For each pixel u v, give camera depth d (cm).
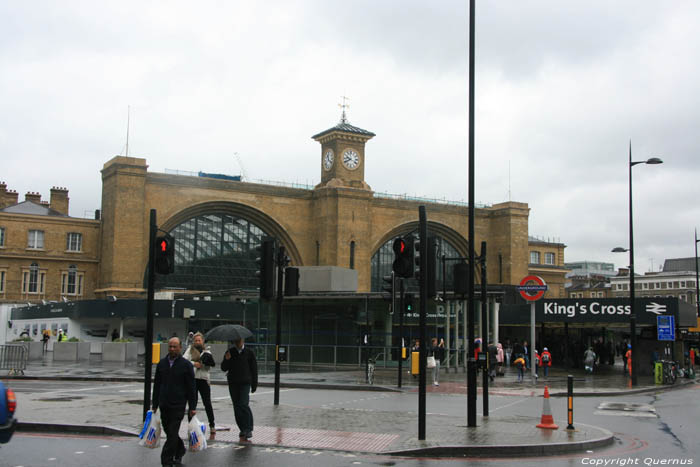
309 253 7038
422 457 1341
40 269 6238
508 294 5562
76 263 6356
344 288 4766
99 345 5072
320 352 4312
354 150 7194
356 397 2512
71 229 6366
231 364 1462
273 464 1231
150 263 1608
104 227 6253
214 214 6762
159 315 4938
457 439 1466
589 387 3162
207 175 6844
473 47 1739
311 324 4472
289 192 6969
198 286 6562
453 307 4425
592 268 15975
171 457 1178
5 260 6125
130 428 1543
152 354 1680
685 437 1670
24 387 2606
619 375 4141
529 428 1642
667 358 4134
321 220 6962
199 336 1542
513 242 7875
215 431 1533
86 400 2080
